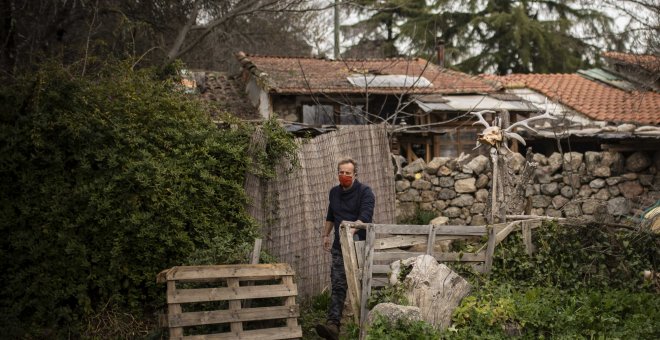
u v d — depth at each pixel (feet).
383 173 31.01
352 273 21.84
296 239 27.68
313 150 28.89
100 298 23.67
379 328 19.52
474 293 22.39
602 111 57.67
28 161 22.67
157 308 24.31
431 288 21.18
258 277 21.77
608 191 37.65
